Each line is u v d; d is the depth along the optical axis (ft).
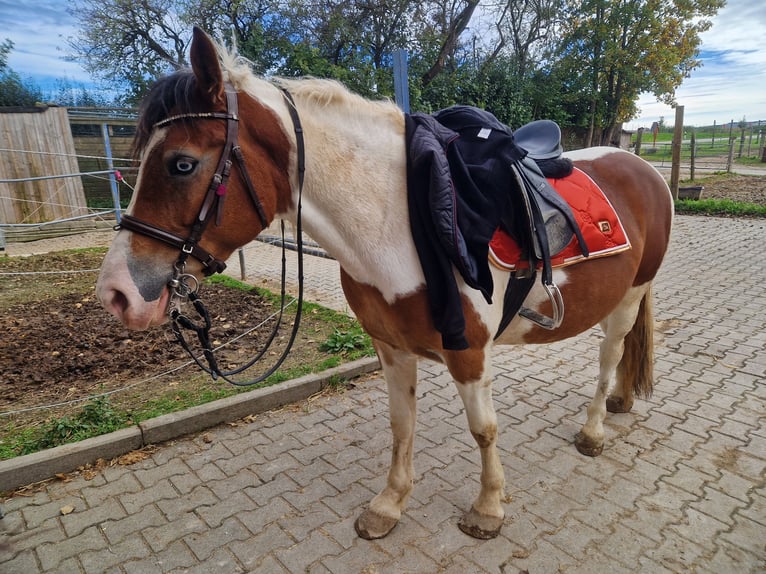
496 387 11.71
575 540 7.01
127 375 12.09
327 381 11.55
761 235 27.66
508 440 9.51
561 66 48.03
